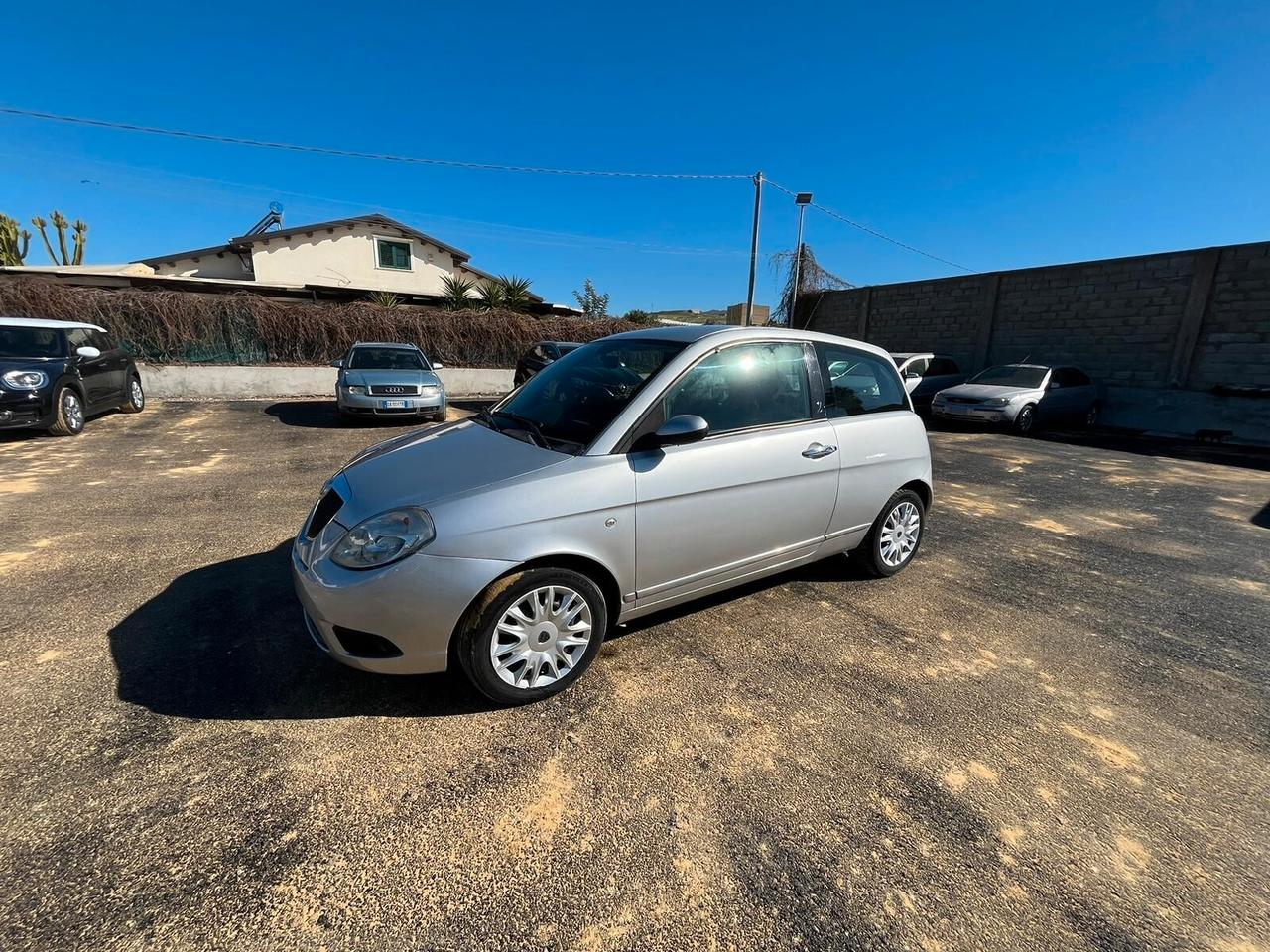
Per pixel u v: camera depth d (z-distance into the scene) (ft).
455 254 77.15
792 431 10.86
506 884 5.81
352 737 7.75
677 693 8.95
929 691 9.23
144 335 42.47
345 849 6.13
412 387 32.12
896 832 6.56
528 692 8.47
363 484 8.80
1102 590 13.42
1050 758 7.85
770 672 9.58
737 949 5.24
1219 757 7.99
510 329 55.93
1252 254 36.29
